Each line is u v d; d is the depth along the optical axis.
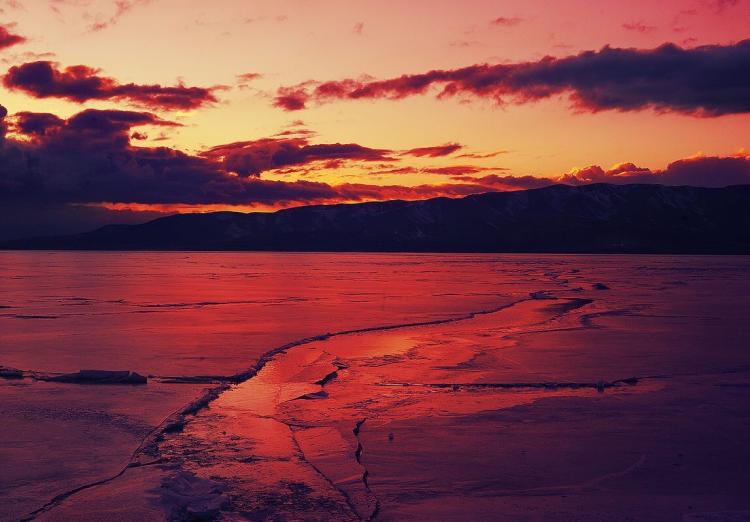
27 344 18.42
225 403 11.84
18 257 161.00
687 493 7.68
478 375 14.48
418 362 16.08
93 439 9.44
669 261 134.50
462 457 8.95
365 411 11.35
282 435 9.88
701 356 17.05
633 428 10.37
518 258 164.75
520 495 7.59
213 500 7.19
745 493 7.70
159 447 9.19
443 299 35.44
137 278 58.44
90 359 16.05
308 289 43.69
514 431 10.19
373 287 46.19
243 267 90.50
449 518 6.92
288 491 7.62
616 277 63.59
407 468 8.50
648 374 14.67
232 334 20.80
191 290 42.25
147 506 6.83
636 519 6.91
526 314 27.69
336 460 8.76
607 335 21.05
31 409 11.09
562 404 11.91
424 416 11.05
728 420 10.85
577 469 8.48
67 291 40.91
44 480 7.70
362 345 18.78
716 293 40.97
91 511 6.70
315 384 13.45
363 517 6.91
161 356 16.53
